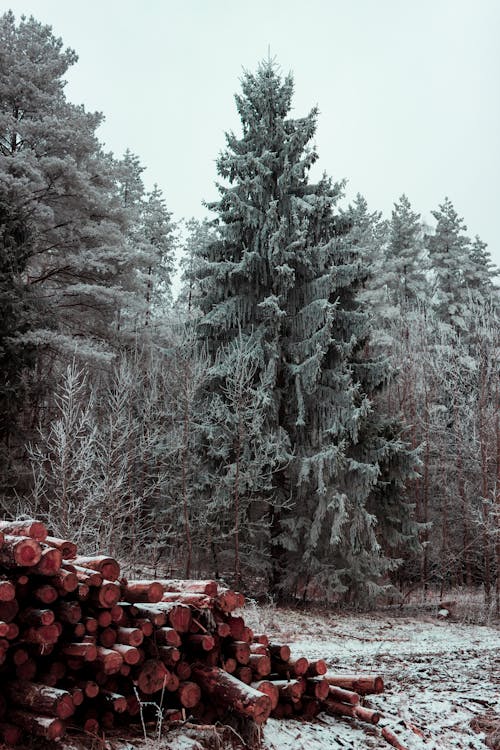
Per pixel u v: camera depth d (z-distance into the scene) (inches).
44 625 162.9
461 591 944.3
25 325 679.1
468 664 398.3
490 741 219.3
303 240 723.4
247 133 810.2
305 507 724.0
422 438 1019.3
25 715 158.1
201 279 768.3
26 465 663.1
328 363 741.3
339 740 201.2
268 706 181.6
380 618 665.0
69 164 727.7
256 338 731.4
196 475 694.5
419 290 1473.9
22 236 713.6
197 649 197.3
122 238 815.7
